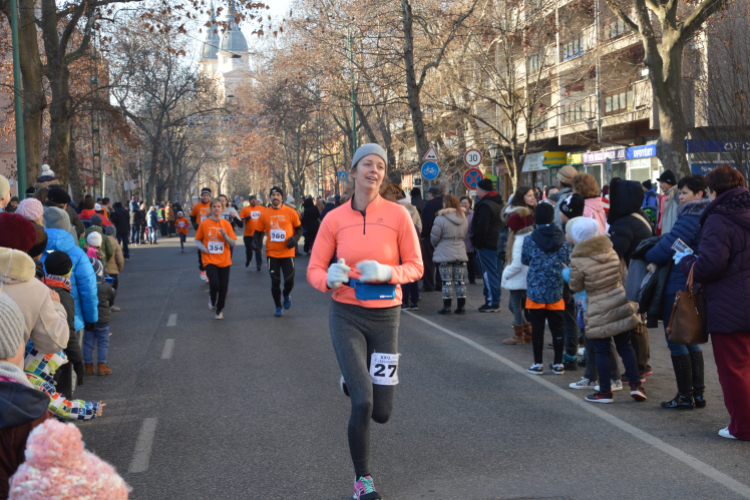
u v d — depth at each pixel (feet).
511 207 31.86
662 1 60.18
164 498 14.44
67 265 19.94
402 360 27.43
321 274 14.32
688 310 18.03
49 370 14.99
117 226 86.53
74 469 8.53
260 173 261.24
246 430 19.02
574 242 21.48
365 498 13.79
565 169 31.68
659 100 58.39
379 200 14.69
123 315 41.65
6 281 12.61
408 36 77.41
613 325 20.67
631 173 96.89
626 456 16.33
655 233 45.50
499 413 20.12
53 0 80.07
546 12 92.22
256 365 27.27
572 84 104.94
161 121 162.20
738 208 17.13
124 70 102.58
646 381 23.80
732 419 17.46
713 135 55.83
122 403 22.09
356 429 13.79
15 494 8.39
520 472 15.46
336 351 14.20
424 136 79.05
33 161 71.26
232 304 45.34
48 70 80.07
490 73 96.68
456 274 39.50
